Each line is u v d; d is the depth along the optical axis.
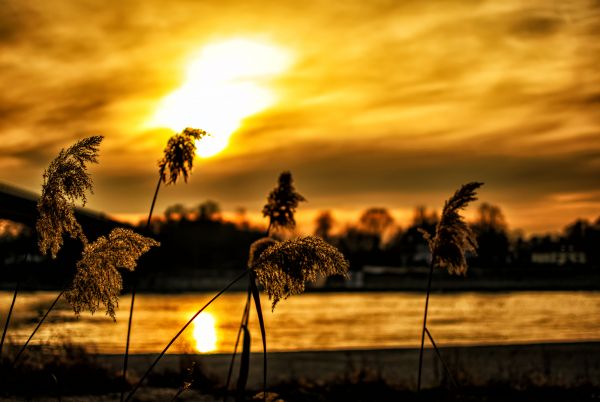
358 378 16.66
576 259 136.50
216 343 32.97
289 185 7.94
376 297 102.50
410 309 69.31
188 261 109.50
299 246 5.88
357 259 131.75
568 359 23.47
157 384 14.89
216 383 15.47
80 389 12.85
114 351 24.09
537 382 16.70
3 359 12.56
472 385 15.67
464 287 130.25
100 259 5.75
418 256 133.12
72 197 5.83
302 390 15.02
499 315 60.78
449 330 44.81
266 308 69.94
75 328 25.08
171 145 5.89
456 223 7.51
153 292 104.19
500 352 25.44
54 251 6.09
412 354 24.59
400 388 15.73
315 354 24.58
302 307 72.75
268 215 7.95
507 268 130.12
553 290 130.50
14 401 10.82
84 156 5.86
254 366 20.92
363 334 40.91
